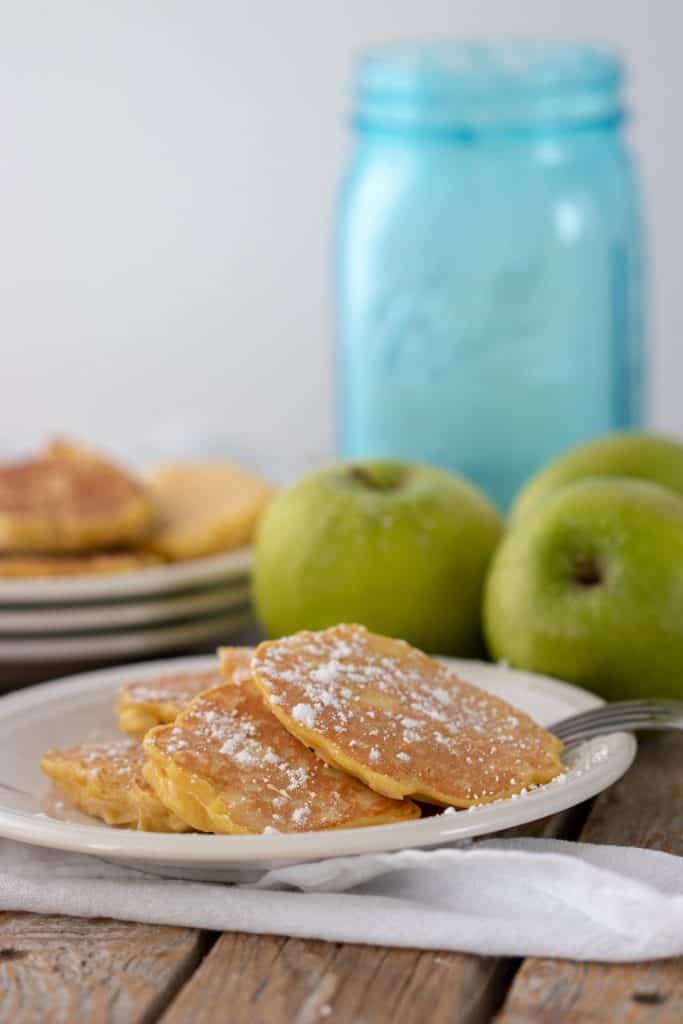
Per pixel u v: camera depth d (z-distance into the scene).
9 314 1.26
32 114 1.22
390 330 0.80
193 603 0.72
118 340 1.25
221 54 1.19
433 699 0.57
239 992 0.52
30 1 1.20
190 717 0.56
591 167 0.81
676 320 1.17
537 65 0.82
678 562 0.62
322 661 0.57
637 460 0.68
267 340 1.23
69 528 0.73
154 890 0.54
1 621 0.71
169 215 1.22
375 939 0.53
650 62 1.13
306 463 0.84
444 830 0.54
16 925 0.54
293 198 1.20
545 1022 0.51
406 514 0.66
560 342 0.80
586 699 0.61
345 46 1.17
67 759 0.58
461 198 0.80
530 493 0.68
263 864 0.54
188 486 0.78
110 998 0.52
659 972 0.52
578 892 0.52
